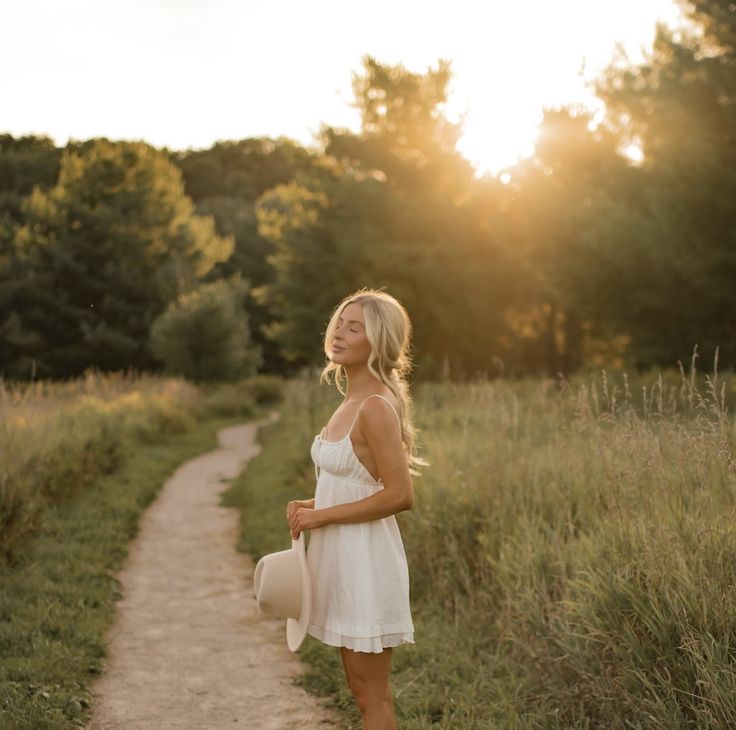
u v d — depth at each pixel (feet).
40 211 135.54
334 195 100.37
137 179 143.74
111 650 17.19
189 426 73.77
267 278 190.19
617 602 11.50
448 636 16.17
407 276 95.91
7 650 15.72
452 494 20.34
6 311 129.49
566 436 20.94
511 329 101.55
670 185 59.98
